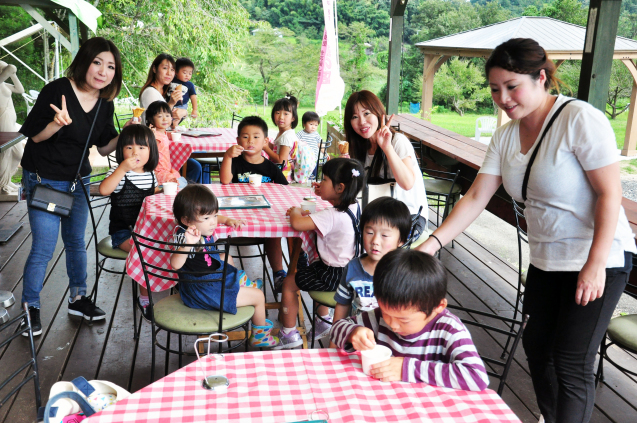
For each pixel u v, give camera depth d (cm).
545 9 1894
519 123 190
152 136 318
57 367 275
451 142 525
